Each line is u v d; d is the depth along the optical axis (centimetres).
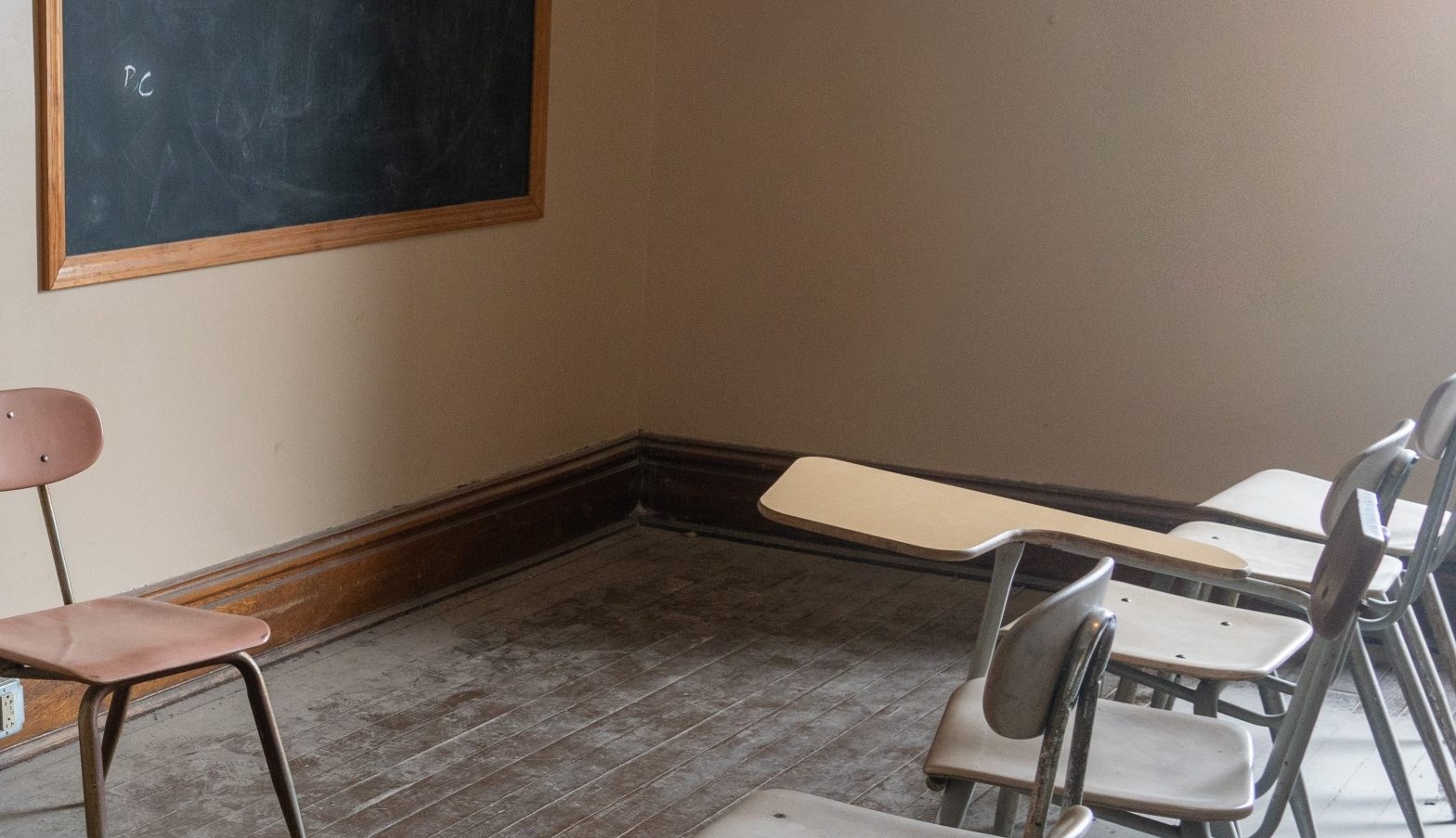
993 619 241
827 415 471
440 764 310
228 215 338
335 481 380
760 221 469
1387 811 303
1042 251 433
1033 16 423
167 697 333
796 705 349
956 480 454
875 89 446
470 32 399
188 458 338
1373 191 391
